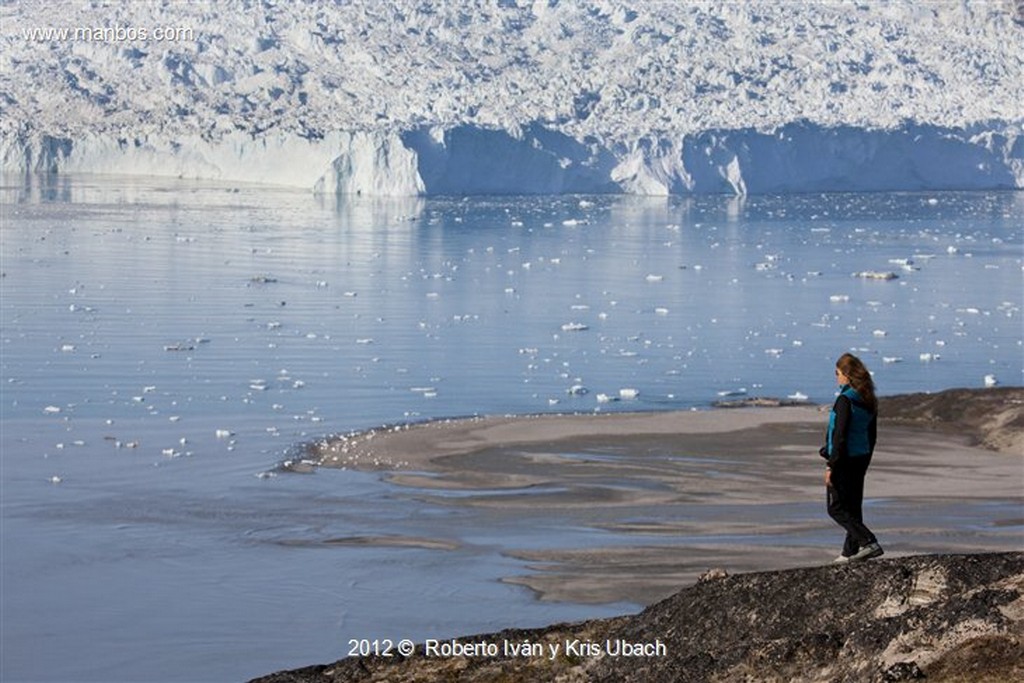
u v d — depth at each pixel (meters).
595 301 74.00
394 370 52.47
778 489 33.31
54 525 30.50
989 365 56.16
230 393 47.34
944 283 83.94
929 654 11.22
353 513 31.27
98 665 22.31
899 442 38.81
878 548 13.45
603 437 39.47
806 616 12.89
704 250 102.00
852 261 95.75
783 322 67.19
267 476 34.91
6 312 65.12
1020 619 11.27
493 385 49.75
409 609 24.47
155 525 30.39
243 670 21.86
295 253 94.69
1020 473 35.06
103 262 86.75
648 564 26.78
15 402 45.25
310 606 24.86
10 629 23.92
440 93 181.00
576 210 136.50
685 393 48.78
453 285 79.88
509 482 34.19
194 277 80.62
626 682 12.75
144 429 41.22
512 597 24.94
